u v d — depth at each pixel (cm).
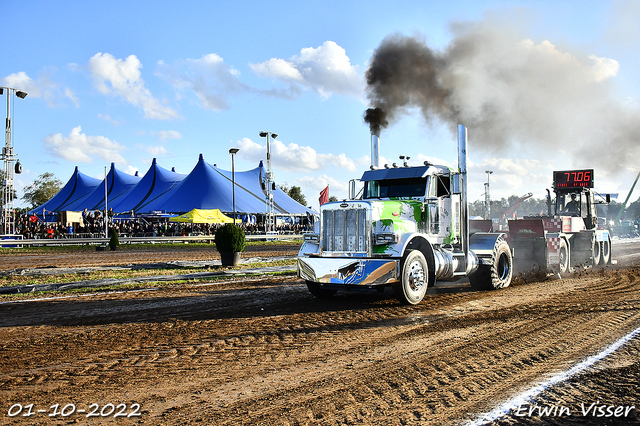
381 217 902
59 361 536
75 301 950
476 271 1123
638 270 1513
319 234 952
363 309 861
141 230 4609
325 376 480
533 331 670
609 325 701
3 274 1358
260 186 5569
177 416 382
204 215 4194
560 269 1394
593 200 1783
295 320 761
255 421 371
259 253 2550
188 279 1320
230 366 516
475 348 583
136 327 709
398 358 543
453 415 381
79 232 4047
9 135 3166
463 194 1042
